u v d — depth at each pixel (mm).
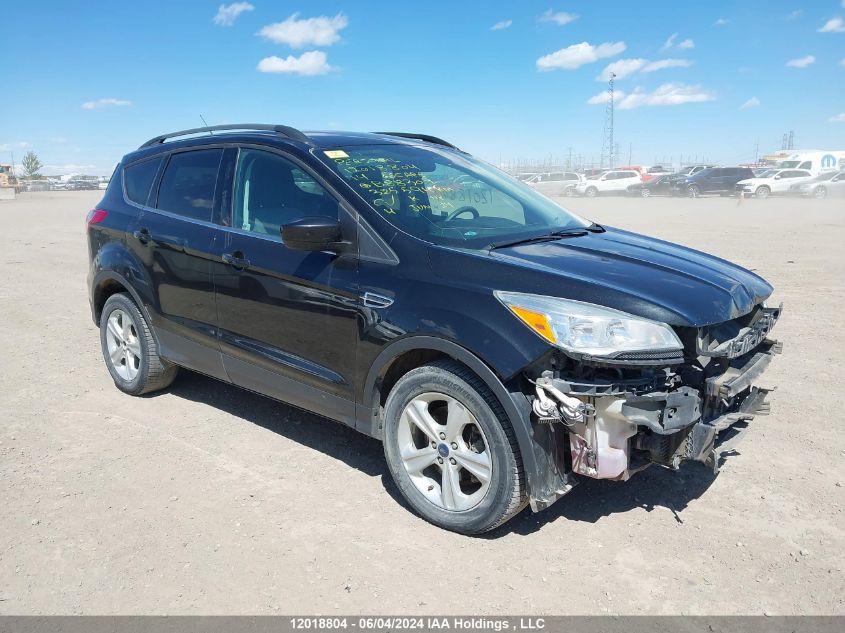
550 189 47688
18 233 18906
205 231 4441
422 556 3268
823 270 10945
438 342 3273
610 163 91250
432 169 4324
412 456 3561
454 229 3730
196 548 3324
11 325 7707
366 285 3568
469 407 3254
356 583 3068
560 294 3090
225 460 4258
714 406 3180
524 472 3191
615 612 2889
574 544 3375
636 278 3266
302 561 3227
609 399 3014
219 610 2891
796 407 5047
